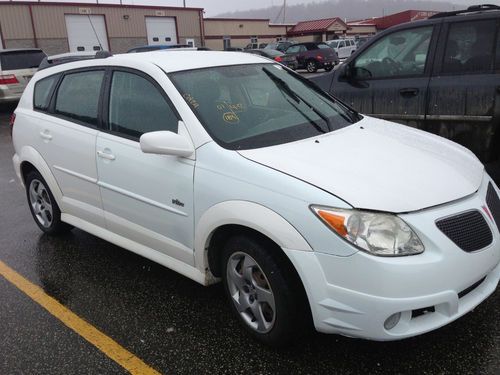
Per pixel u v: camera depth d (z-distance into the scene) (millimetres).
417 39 5215
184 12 34562
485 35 4777
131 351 3016
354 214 2477
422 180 2756
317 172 2723
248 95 3619
